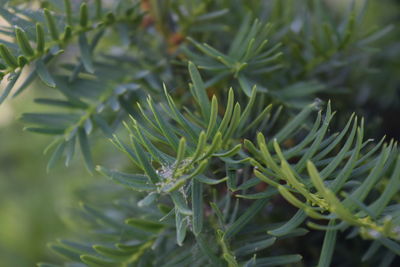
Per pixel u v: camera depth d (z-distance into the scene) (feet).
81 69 1.66
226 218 1.51
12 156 2.50
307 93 1.67
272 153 1.46
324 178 1.34
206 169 1.46
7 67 1.47
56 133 1.60
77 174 2.38
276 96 1.66
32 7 1.78
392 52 2.03
